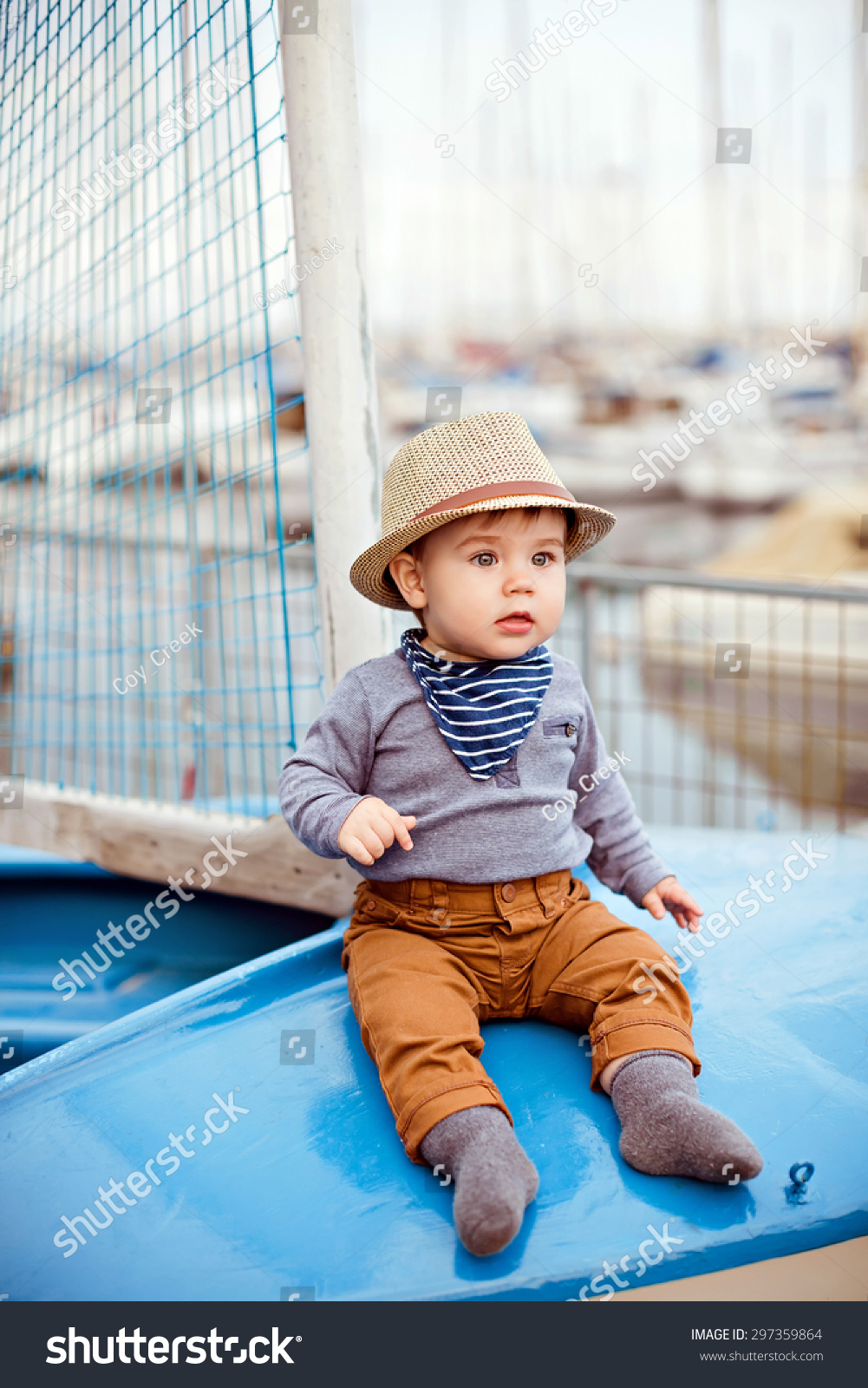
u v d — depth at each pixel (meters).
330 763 1.45
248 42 1.69
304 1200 1.10
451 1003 1.26
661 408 15.94
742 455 13.33
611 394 16.30
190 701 2.49
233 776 3.37
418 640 1.53
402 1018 1.22
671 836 2.29
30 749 2.84
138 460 2.25
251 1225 1.06
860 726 4.88
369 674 1.50
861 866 2.02
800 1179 1.08
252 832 1.98
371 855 1.29
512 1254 1.00
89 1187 1.14
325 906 1.88
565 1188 1.09
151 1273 1.01
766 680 5.54
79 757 2.85
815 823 3.70
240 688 2.13
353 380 1.72
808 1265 1.03
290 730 1.82
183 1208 1.09
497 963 1.38
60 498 2.57
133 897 2.30
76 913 2.33
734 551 9.38
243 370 1.83
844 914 1.77
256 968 1.62
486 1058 1.33
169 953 2.25
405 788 1.43
